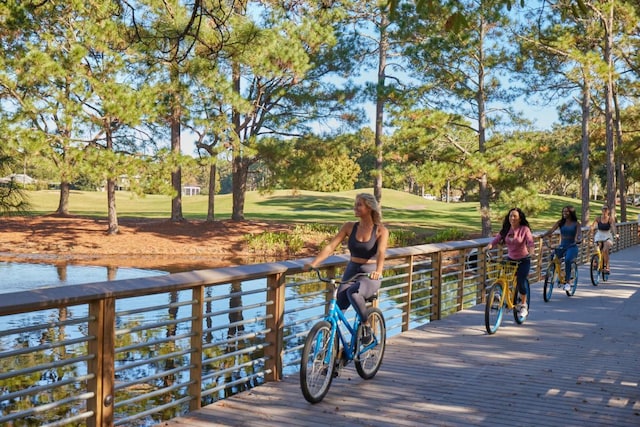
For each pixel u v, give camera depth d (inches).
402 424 218.4
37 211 2043.6
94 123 1095.0
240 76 1346.0
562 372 291.1
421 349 334.0
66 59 1015.0
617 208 2999.5
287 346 481.4
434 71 1275.8
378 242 248.7
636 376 285.7
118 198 2962.6
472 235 1503.4
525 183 1251.2
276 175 1364.4
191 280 212.7
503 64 1263.5
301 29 1208.2
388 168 1270.9
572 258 530.3
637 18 1278.3
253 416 223.9
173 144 1389.0
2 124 1003.9
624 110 1755.7
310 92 1328.7
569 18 1254.3
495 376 282.2
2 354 159.9
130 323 566.3
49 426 176.2
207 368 415.5
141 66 1135.0
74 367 414.9
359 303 245.9
